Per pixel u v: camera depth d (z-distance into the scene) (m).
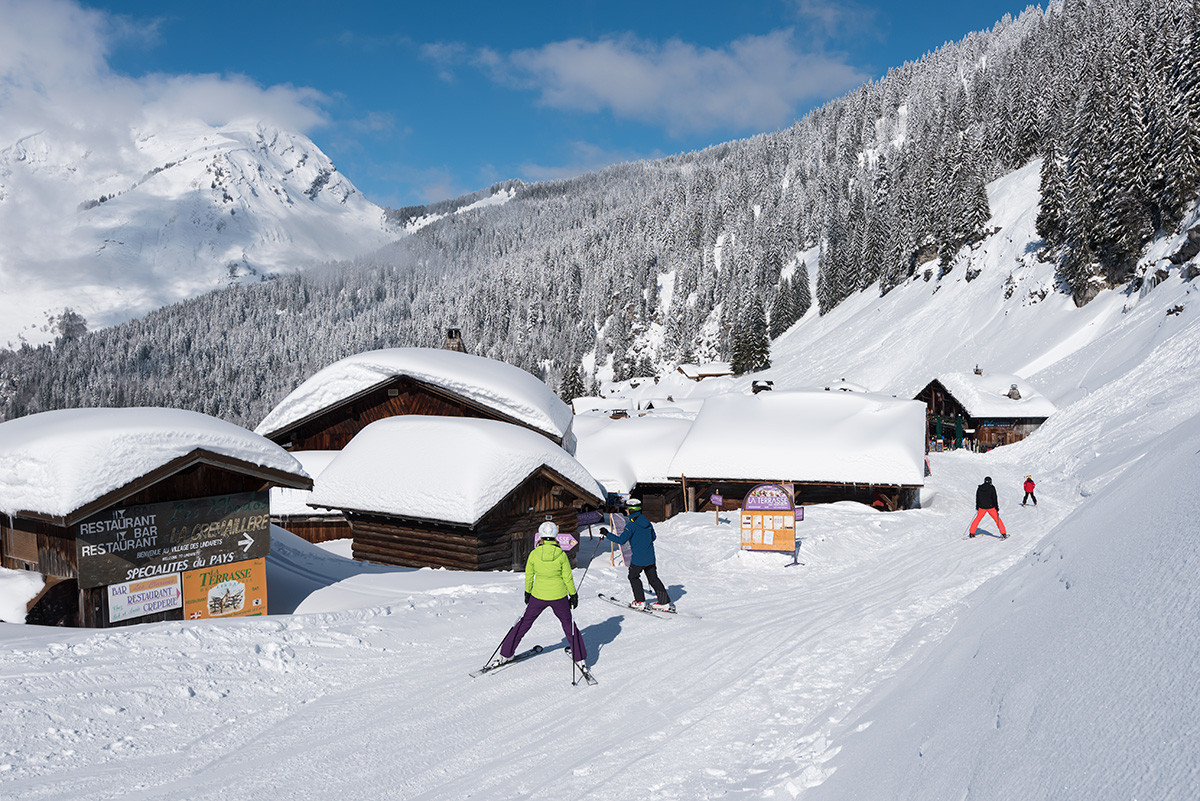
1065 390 54.94
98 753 5.64
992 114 125.69
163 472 11.09
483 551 17.88
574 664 7.79
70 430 11.06
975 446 55.72
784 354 115.06
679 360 155.75
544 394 28.67
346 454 20.94
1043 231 77.94
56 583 10.76
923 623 8.80
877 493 30.20
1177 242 57.53
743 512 17.61
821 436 31.36
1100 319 63.44
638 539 11.28
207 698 6.82
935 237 103.31
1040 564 6.76
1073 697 3.60
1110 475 29.92
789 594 13.30
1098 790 2.74
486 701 7.23
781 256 163.25
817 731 5.86
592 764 5.73
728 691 7.39
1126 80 63.53
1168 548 4.38
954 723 4.36
